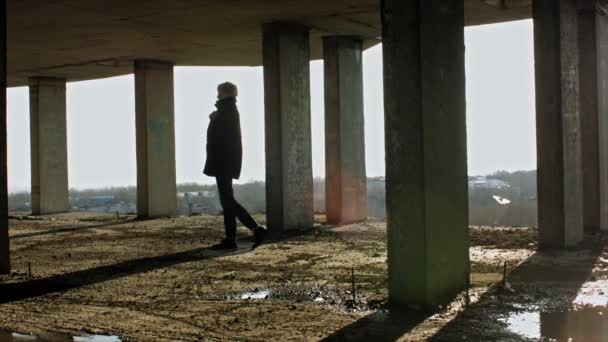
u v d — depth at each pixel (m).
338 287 6.74
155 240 11.56
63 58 16.72
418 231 5.64
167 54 16.33
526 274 7.19
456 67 6.10
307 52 13.00
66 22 12.27
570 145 9.42
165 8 11.27
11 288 7.19
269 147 12.59
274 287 6.88
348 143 14.20
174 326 5.41
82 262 9.04
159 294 6.72
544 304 5.76
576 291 6.27
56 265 8.80
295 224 12.71
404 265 5.74
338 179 14.03
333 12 11.74
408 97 5.64
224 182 9.95
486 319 5.27
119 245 10.95
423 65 5.59
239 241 11.00
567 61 9.35
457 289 6.15
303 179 12.90
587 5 10.87
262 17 12.10
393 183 5.78
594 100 10.88
